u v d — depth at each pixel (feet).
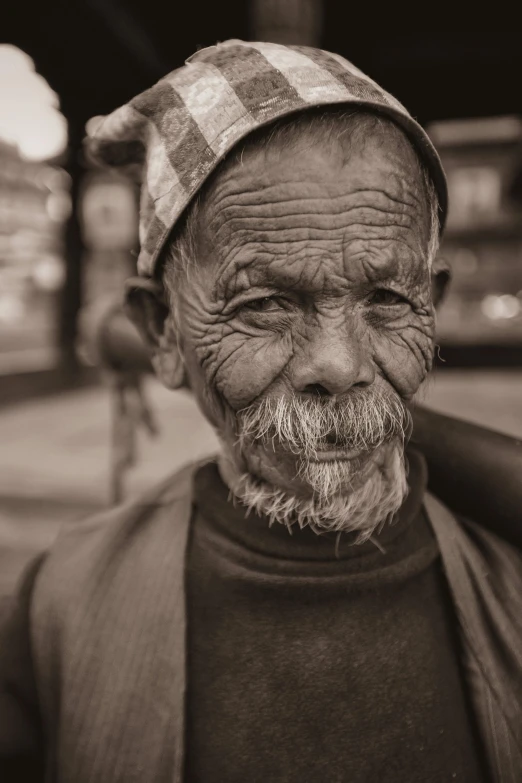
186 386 2.32
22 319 42.57
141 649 2.17
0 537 9.51
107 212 32.48
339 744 1.99
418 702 2.04
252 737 2.02
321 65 1.77
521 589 2.27
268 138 1.70
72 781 2.13
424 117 18.54
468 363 25.22
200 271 1.90
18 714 2.51
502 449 2.28
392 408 1.93
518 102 17.69
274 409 1.86
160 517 2.46
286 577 2.05
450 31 15.88
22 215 38.63
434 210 2.01
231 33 13.96
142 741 2.06
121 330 4.62
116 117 2.09
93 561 2.43
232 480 2.23
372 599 2.08
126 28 13.48
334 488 1.91
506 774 2.02
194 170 1.79
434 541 2.24
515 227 77.71
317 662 2.03
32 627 2.44
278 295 1.81
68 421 18.57
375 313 1.85
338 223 1.70
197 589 2.20
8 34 14.29
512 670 2.12
